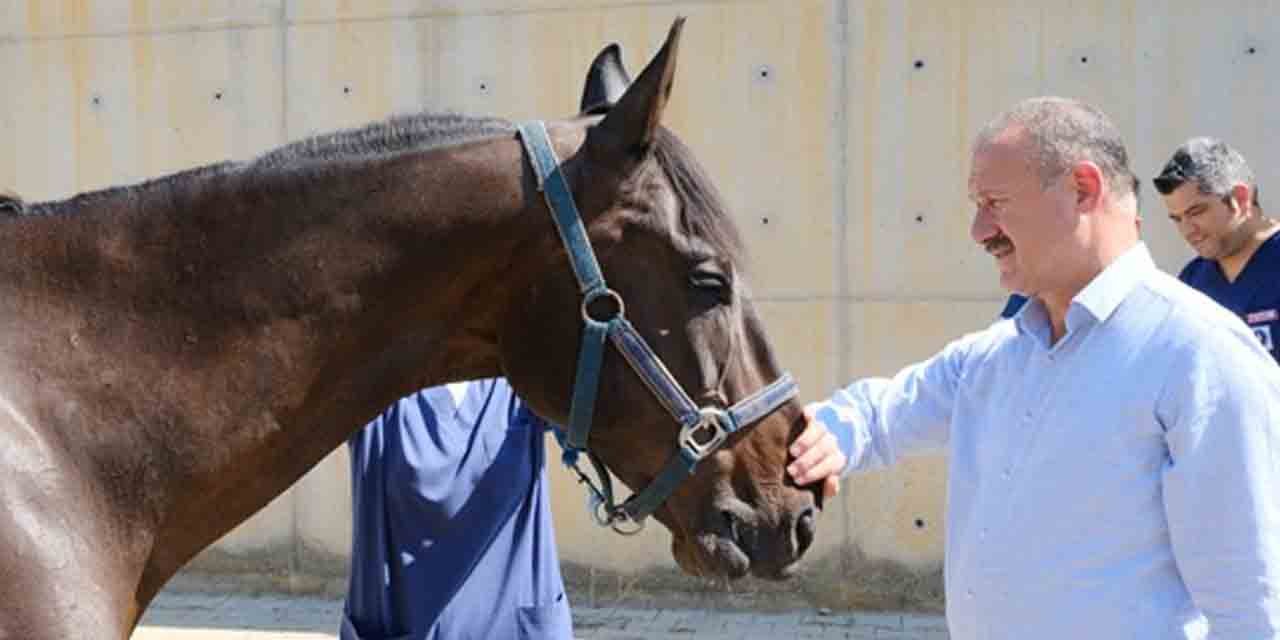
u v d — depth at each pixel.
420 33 5.92
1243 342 1.59
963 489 1.94
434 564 2.36
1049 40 5.37
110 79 6.25
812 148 5.58
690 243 1.77
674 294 1.77
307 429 1.76
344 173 1.74
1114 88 5.32
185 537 1.72
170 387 1.66
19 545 1.49
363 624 2.41
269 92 6.08
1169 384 1.60
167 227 1.70
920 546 5.54
